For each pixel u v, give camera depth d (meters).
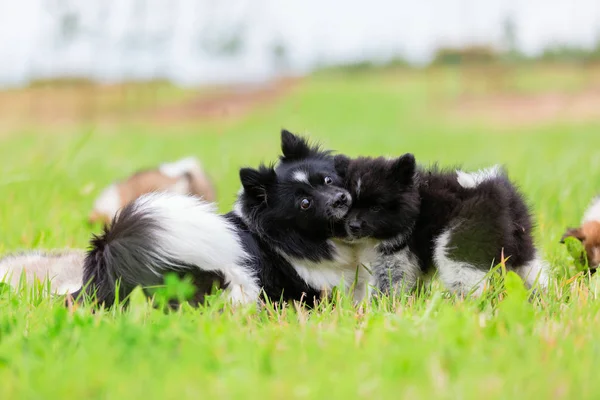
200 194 12.85
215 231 6.38
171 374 4.26
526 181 11.66
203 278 6.22
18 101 47.59
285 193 7.18
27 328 5.36
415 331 4.95
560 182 12.11
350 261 7.38
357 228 7.04
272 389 4.08
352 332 5.12
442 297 6.41
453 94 46.34
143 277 6.07
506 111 38.88
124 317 5.34
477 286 6.39
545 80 48.97
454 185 7.12
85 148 19.52
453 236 6.80
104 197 12.68
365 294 6.92
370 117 37.56
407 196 7.11
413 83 54.12
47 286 6.48
